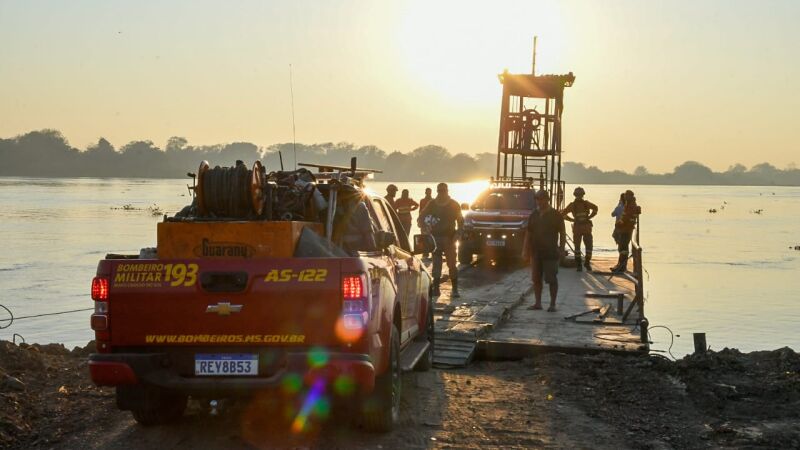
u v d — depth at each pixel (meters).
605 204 129.25
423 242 10.10
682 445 7.29
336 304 6.56
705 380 9.57
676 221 81.31
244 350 6.69
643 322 12.16
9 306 22.25
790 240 54.31
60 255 37.41
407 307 8.89
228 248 6.75
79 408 8.24
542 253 14.85
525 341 11.94
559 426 7.83
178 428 7.64
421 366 10.32
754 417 8.21
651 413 8.34
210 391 6.64
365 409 7.30
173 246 6.80
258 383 6.60
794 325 19.77
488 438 7.42
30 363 9.55
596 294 16.94
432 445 7.18
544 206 14.87
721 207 127.25
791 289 27.48
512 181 26.30
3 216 71.38
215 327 6.64
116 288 6.71
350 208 7.96
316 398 7.41
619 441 7.38
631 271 22.00
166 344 6.71
